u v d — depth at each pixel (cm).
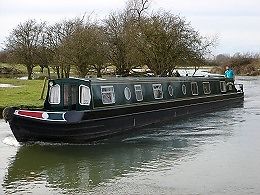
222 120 2778
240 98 3875
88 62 4859
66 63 4962
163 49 4225
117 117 2130
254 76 9194
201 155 1762
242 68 9862
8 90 3953
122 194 1274
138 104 2345
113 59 5016
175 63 4306
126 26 4794
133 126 2278
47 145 1939
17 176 1478
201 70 10156
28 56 6488
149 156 1758
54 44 5806
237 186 1340
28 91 3869
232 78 3847
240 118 2864
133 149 1892
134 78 2473
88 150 1873
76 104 2044
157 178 1434
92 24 6862
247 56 10519
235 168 1552
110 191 1306
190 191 1291
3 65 8056
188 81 3030
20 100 3134
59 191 1312
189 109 2947
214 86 3431
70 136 1898
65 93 2083
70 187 1351
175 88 2827
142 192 1289
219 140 2080
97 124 1986
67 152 1830
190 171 1517
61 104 2083
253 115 3020
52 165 1625
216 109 3397
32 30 6581
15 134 1942
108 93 2148
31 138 1939
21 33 6625
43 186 1363
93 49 4828
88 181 1417
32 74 7269
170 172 1508
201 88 3209
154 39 4206
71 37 4953
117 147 1934
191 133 2284
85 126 1917
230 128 2436
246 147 1911
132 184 1372
